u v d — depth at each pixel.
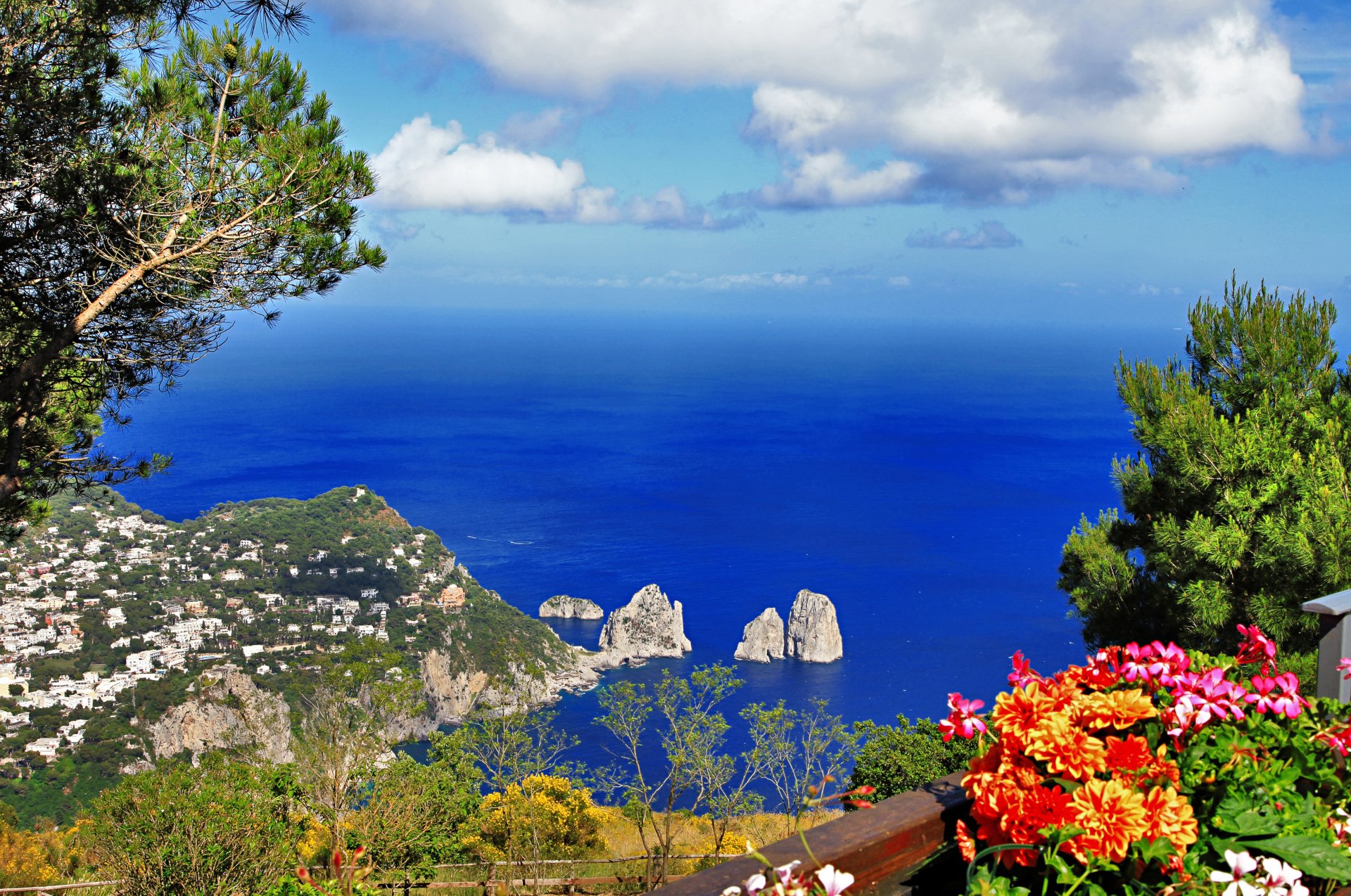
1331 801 1.86
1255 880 1.49
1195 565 7.94
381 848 11.45
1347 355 8.22
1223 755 1.64
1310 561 6.89
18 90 5.24
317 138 6.11
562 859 13.69
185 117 6.02
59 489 6.93
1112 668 1.89
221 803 11.41
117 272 6.18
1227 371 8.62
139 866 11.13
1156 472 8.45
